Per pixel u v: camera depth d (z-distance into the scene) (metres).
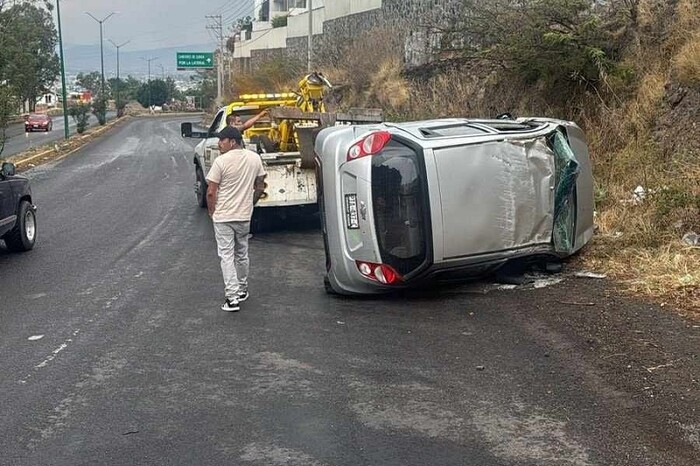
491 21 16.20
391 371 6.23
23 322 7.96
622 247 9.52
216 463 4.70
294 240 12.64
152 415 5.46
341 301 8.49
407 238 8.01
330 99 29.67
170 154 34.88
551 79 14.73
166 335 7.38
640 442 4.84
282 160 12.70
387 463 4.64
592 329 6.98
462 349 6.69
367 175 8.08
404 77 25.20
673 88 12.32
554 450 4.76
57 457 4.83
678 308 7.39
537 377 5.96
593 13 14.91
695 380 5.74
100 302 8.73
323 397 5.72
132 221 14.95
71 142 45.16
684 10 12.91
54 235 13.54
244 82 42.59
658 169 11.40
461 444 4.88
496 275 8.84
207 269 10.38
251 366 6.45
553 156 8.55
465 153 7.99
